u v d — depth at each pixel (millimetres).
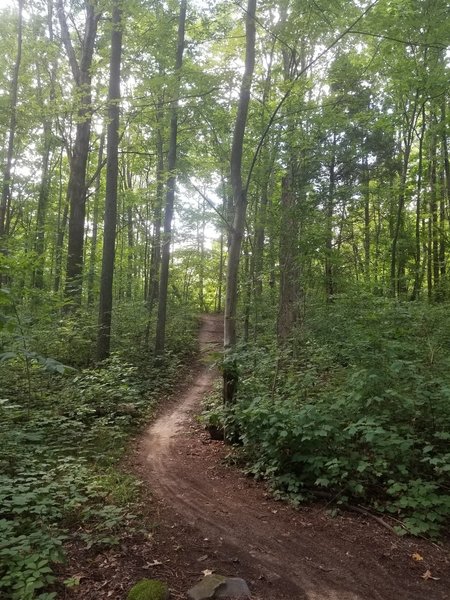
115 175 12375
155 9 12703
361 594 3611
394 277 14211
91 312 15344
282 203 9336
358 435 5707
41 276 14633
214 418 8156
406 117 13953
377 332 6949
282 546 4359
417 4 9484
